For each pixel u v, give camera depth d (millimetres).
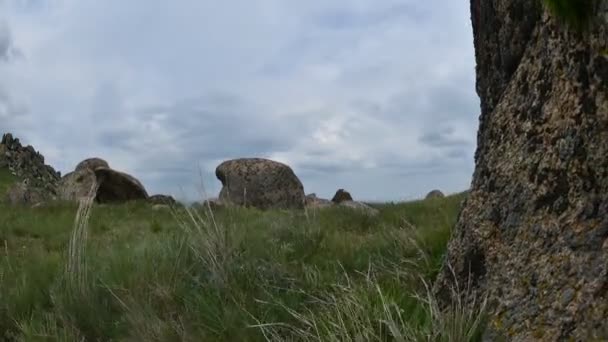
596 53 2797
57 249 9312
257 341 4016
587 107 2900
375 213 10523
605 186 2734
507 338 2945
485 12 4254
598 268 2609
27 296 5301
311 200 24781
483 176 3834
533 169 3273
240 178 21750
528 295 2971
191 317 4422
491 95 4215
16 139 58438
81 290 5004
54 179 59281
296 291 4691
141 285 4980
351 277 4938
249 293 4805
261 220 8539
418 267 4941
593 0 2779
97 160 24234
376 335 3420
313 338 3771
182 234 6574
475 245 3674
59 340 4336
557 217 2994
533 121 3393
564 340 2607
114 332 4457
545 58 3371
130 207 15961
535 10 3543
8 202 22141
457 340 3145
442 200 11430
